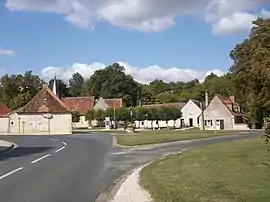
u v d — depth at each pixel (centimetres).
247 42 3100
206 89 13075
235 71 3222
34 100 7531
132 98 13750
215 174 1409
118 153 2728
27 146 3534
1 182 1425
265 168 1521
